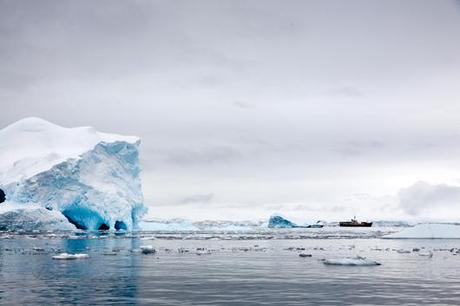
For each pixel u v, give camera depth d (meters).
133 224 99.19
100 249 41.09
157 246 47.84
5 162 94.31
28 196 82.75
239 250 41.06
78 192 85.56
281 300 15.22
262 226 178.50
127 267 25.31
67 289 17.44
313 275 21.62
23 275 21.67
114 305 14.38
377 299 15.31
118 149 95.75
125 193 92.69
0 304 14.48
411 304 14.44
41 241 55.62
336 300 15.18
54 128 102.88
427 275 21.47
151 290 17.27
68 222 84.31
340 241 60.56
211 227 162.62
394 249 42.00
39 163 86.81
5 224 79.56
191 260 29.81
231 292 16.83
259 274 22.11
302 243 55.06
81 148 92.12
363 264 26.56
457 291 16.84
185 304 14.54
